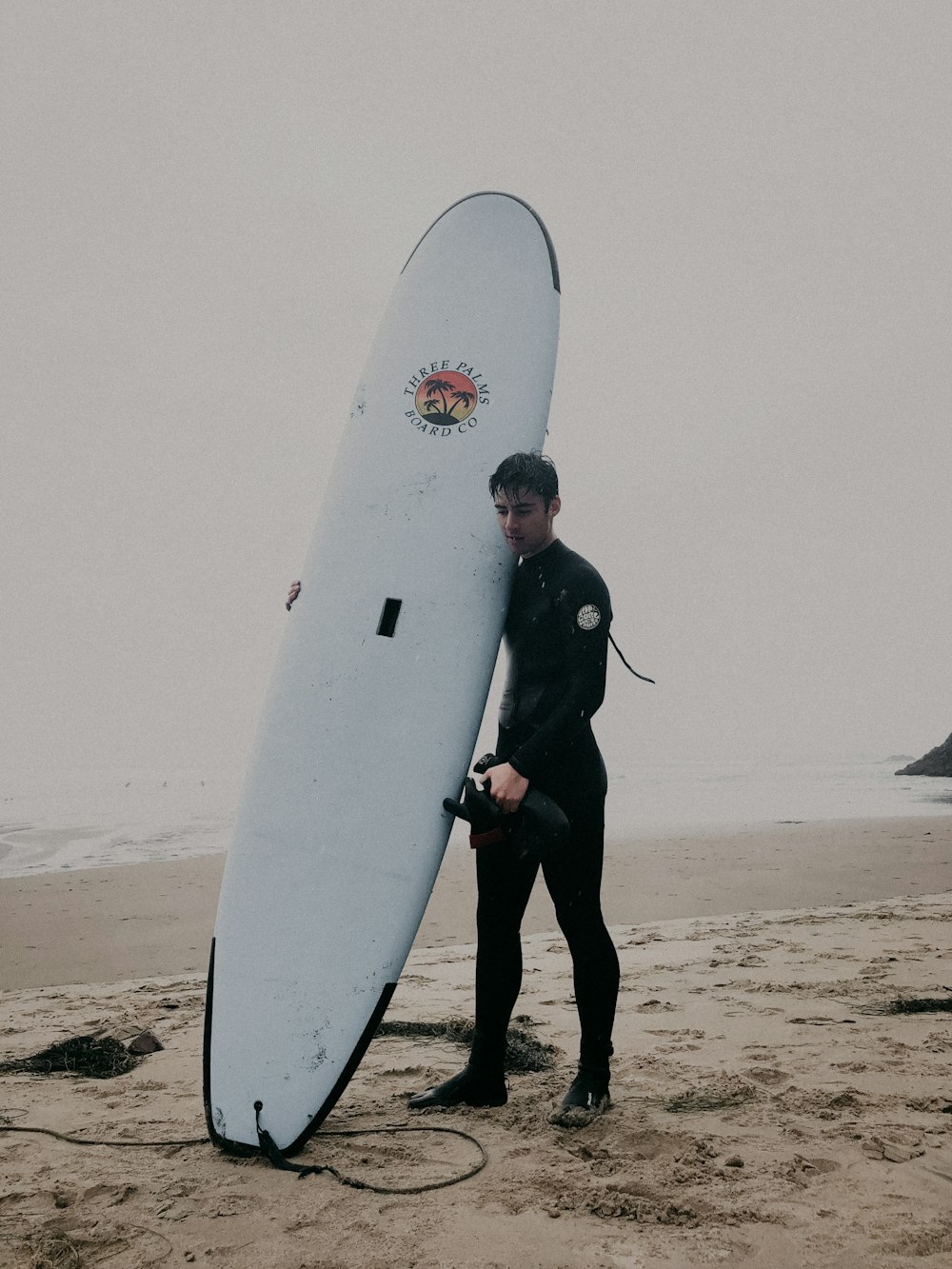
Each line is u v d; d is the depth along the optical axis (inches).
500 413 99.1
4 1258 57.6
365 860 83.9
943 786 625.0
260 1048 77.0
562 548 88.9
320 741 87.4
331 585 93.9
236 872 84.9
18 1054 104.7
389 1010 119.5
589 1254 57.0
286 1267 55.9
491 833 80.0
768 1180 66.8
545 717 84.7
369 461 99.0
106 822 480.4
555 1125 79.2
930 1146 72.1
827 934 164.9
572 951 85.1
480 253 107.0
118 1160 73.8
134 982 146.4
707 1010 116.1
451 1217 62.6
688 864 270.5
